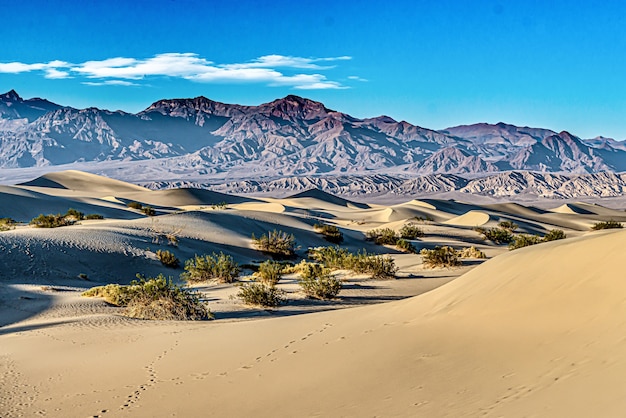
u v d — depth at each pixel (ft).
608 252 33.45
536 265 38.32
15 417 31.68
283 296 85.40
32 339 53.57
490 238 234.99
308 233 214.07
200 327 55.11
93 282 107.76
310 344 39.88
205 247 155.22
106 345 48.73
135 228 161.38
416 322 38.73
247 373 35.45
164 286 70.33
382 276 111.04
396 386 27.61
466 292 41.11
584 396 20.30
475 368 27.14
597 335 25.96
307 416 26.37
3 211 234.17
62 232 133.49
